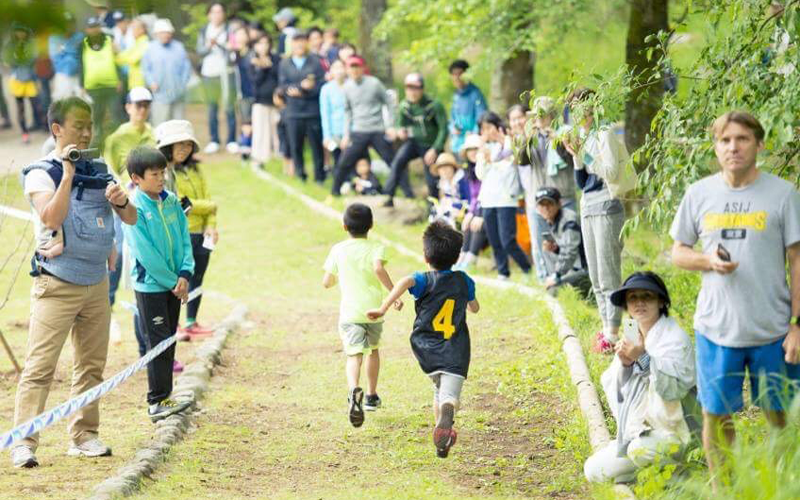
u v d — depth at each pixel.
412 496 14.12
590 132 17.38
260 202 45.38
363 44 51.25
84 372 16.14
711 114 15.54
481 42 40.12
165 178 22.69
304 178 48.06
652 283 13.54
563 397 19.11
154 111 45.22
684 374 13.33
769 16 16.56
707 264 12.02
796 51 14.77
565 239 25.66
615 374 14.45
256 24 50.66
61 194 14.83
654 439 13.66
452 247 16.22
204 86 16.75
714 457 12.35
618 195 20.20
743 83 15.05
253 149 50.38
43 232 15.48
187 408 18.83
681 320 22.34
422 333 16.14
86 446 16.05
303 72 46.75
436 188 40.97
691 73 16.55
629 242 30.61
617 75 16.59
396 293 16.17
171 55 44.84
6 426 17.88
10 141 49.81
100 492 13.65
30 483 14.38
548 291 26.69
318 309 29.84
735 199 11.98
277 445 17.30
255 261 37.16
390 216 41.75
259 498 13.99
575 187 26.67
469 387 20.44
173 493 14.24
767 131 13.95
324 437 17.75
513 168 30.16
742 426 12.77
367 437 17.72
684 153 15.46
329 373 22.28
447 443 15.40
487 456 16.55
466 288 16.34
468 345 16.23
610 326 21.28
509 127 30.22
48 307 15.41
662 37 16.88
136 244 17.77
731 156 11.72
